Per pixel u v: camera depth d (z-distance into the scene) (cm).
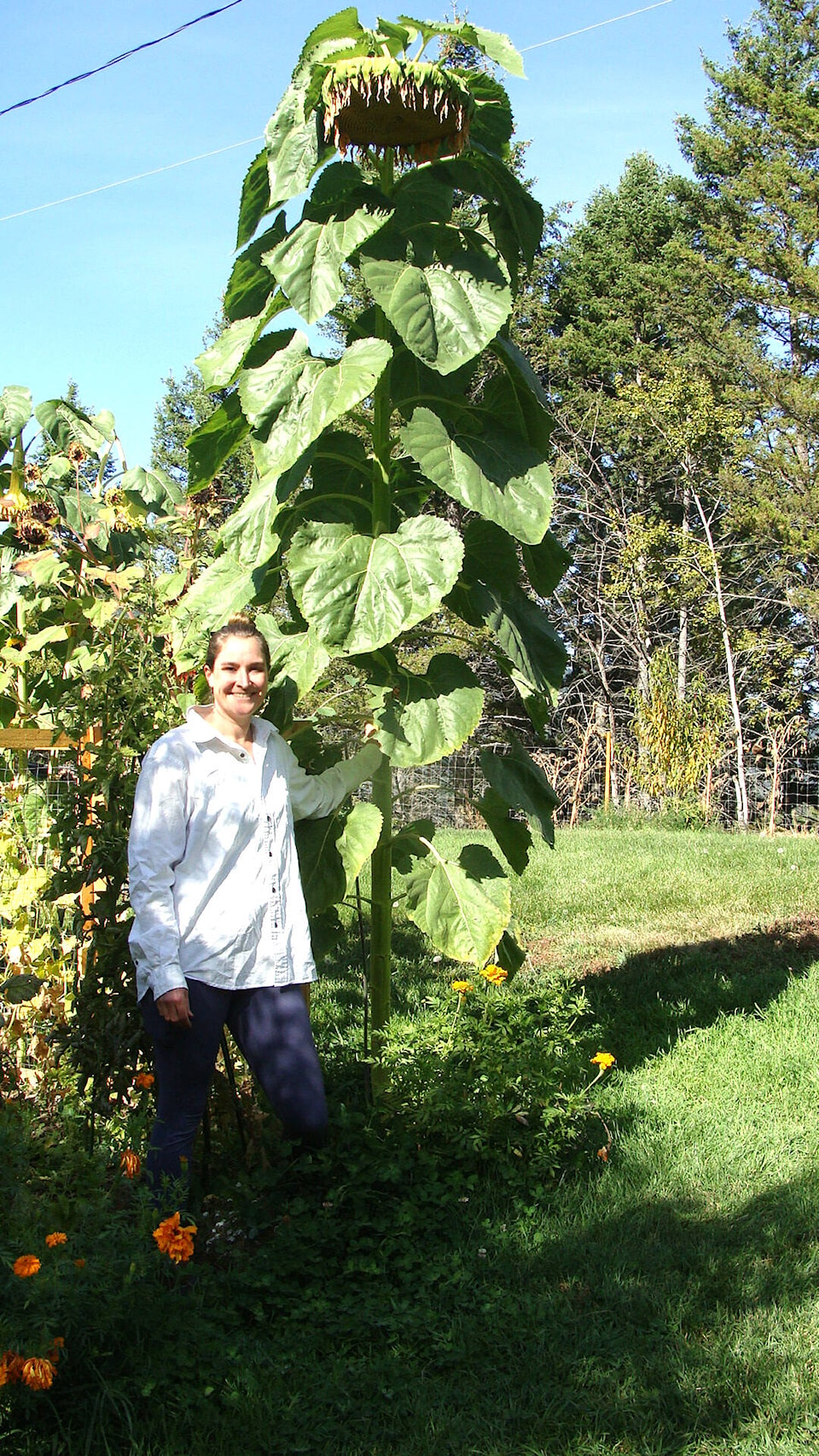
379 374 337
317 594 345
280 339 379
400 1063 377
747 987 557
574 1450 239
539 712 400
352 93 339
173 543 471
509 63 361
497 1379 261
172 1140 315
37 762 447
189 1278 293
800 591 2248
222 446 414
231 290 387
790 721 1962
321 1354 275
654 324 2839
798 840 1200
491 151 388
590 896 813
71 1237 255
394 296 347
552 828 397
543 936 713
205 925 318
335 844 367
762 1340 272
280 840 332
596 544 2414
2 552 446
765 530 2264
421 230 367
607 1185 355
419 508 430
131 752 370
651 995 553
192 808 323
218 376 373
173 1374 250
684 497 2416
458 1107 358
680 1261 309
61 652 413
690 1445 239
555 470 2511
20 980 338
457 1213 339
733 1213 337
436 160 367
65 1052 361
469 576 399
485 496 360
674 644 2456
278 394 364
